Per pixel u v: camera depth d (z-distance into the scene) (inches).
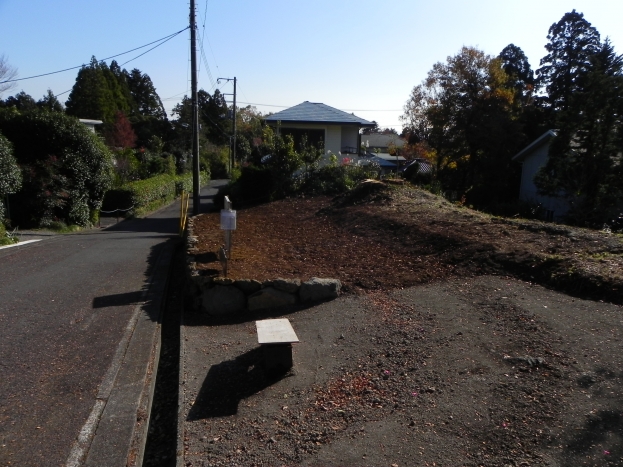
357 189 568.1
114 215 1096.8
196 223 548.4
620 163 655.1
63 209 799.7
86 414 170.4
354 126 1158.3
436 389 158.6
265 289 262.4
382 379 171.0
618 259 239.0
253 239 414.0
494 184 1130.0
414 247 324.8
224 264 278.4
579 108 688.4
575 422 131.8
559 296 217.5
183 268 421.4
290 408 161.6
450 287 247.9
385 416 149.1
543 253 261.1
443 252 301.3
